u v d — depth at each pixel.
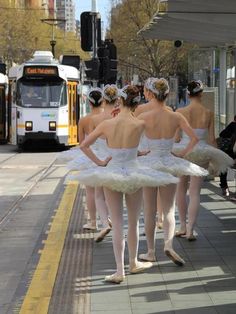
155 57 50.62
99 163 5.99
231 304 5.27
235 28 11.48
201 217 9.17
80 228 8.84
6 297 5.89
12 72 26.02
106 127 5.98
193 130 7.26
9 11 56.81
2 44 56.03
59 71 23.97
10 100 26.67
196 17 9.52
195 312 5.09
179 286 5.86
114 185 5.76
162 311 5.15
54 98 23.89
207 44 14.80
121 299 5.52
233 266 6.54
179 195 7.83
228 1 9.13
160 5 9.80
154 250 6.86
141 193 6.15
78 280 6.20
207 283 5.93
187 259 6.86
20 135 23.89
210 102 12.91
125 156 5.93
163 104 6.69
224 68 14.74
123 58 56.25
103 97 7.62
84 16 16.33
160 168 6.45
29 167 18.09
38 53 24.58
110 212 6.05
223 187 11.05
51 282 6.16
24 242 8.26
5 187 13.84
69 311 5.27
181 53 49.22
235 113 12.97
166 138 6.63
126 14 54.06
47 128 23.72
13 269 6.90
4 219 10.02
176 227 8.49
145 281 6.05
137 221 6.26
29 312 5.29
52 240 8.14
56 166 18.25
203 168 7.29
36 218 10.03
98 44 16.52
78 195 12.11
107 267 6.66
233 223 8.73
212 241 7.69
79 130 7.81
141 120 6.07
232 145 10.15
